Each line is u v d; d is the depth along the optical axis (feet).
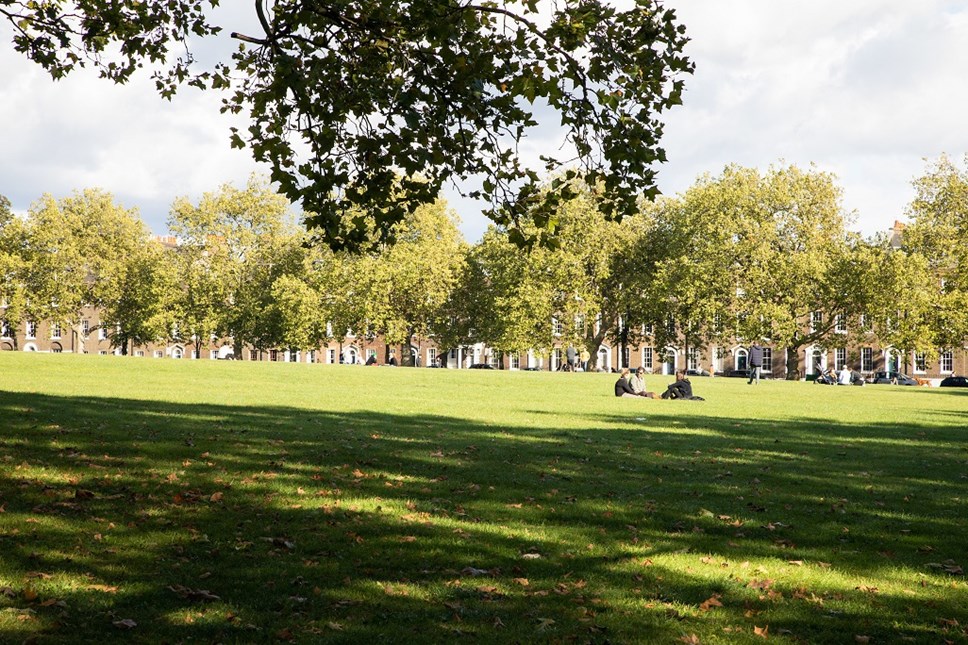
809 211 213.05
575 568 24.49
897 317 203.92
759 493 36.47
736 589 22.93
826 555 26.61
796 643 19.06
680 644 18.81
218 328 252.42
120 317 275.80
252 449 42.39
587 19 29.81
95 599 20.38
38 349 348.59
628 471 41.32
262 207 249.75
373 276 222.48
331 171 33.65
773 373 290.56
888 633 19.94
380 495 33.19
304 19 32.83
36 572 21.84
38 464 35.17
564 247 208.95
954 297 198.49
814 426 69.97
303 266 244.83
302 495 32.63
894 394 134.41
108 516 28.07
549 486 36.47
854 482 40.06
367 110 33.30
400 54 32.81
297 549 25.43
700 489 37.04
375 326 230.07
